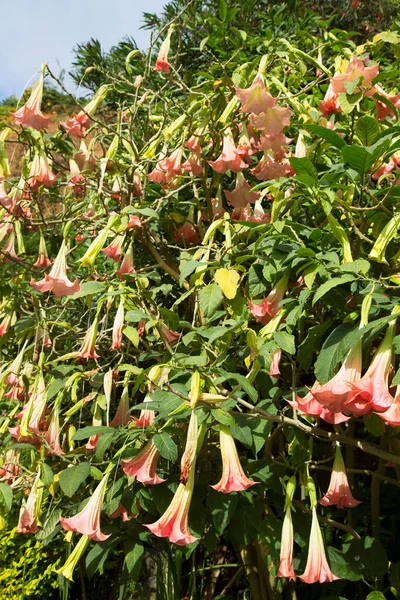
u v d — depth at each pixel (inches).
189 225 118.9
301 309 69.7
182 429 84.9
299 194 77.2
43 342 103.4
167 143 106.3
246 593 111.0
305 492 88.4
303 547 77.2
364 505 102.0
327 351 56.8
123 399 89.7
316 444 103.3
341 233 69.8
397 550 96.9
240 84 100.9
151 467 72.1
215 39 139.3
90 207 118.1
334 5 223.5
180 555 91.6
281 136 96.9
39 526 97.0
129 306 87.6
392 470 107.7
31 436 93.0
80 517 72.5
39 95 97.6
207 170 121.5
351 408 52.8
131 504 80.7
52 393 89.0
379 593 72.4
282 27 164.4
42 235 110.7
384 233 67.5
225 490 62.1
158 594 94.3
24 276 131.3
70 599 127.1
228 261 84.1
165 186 116.3
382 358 54.3
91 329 88.8
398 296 65.6
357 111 90.0
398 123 82.4
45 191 122.9
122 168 106.7
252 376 73.5
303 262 72.9
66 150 114.3
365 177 76.7
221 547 119.1
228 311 85.9
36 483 95.0
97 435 91.0
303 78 119.3
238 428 70.5
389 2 208.1
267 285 81.7
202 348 81.3
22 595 111.7
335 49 112.4
